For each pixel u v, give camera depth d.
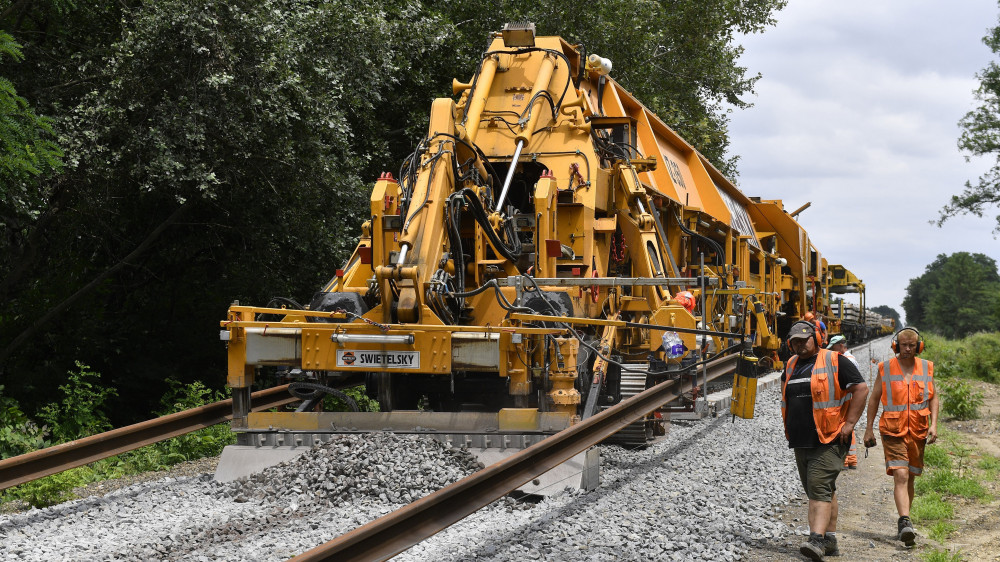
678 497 8.45
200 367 18.25
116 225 17.05
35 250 15.48
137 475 10.39
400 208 9.40
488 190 10.29
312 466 8.14
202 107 14.02
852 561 6.84
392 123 21.77
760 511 8.30
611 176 11.98
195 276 18.42
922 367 7.94
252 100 13.95
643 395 9.56
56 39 15.43
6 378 15.52
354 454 8.13
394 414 8.72
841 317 38.12
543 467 7.11
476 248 9.86
